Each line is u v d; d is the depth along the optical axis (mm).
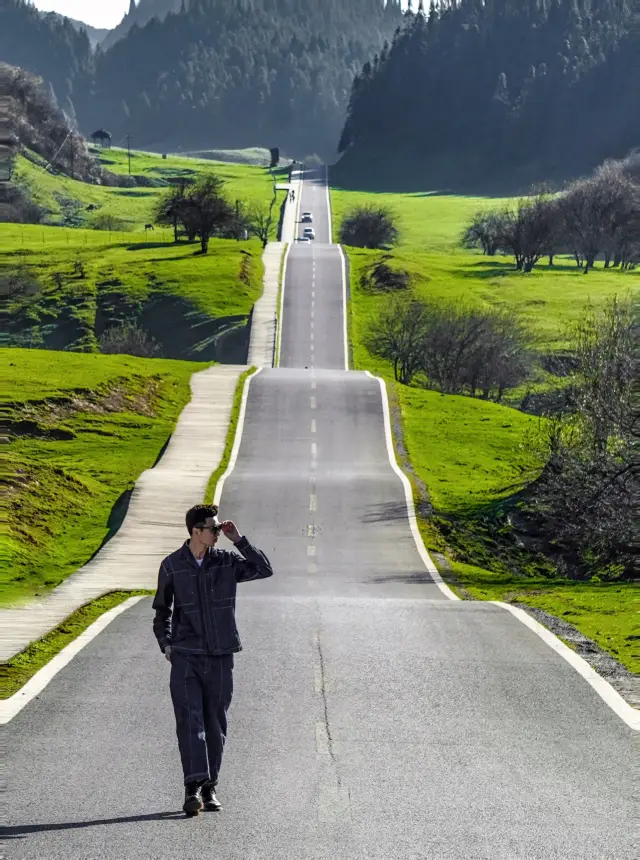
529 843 11805
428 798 13359
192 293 184500
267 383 107438
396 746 15750
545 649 23656
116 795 13305
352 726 16844
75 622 28078
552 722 17297
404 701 18516
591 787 13969
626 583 42531
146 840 11688
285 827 12195
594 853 11531
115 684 19469
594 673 21016
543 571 58062
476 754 15414
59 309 184375
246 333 166000
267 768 14547
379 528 59969
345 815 12648
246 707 17906
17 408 89312
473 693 19219
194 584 13125
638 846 11773
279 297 185500
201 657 13055
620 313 65500
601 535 53250
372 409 98562
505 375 134375
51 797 13195
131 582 41219
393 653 22859
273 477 72812
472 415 99625
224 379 109562
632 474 53125
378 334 156500
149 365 113312
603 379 57875
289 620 27469
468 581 45469
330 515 62875
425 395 107062
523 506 65750
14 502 57438
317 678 20203
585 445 56812
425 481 74625
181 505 63094
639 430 55344
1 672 20750
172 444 83688
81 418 90312
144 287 190250
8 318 182125
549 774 14500
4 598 36719
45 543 53312
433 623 27344
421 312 148375
